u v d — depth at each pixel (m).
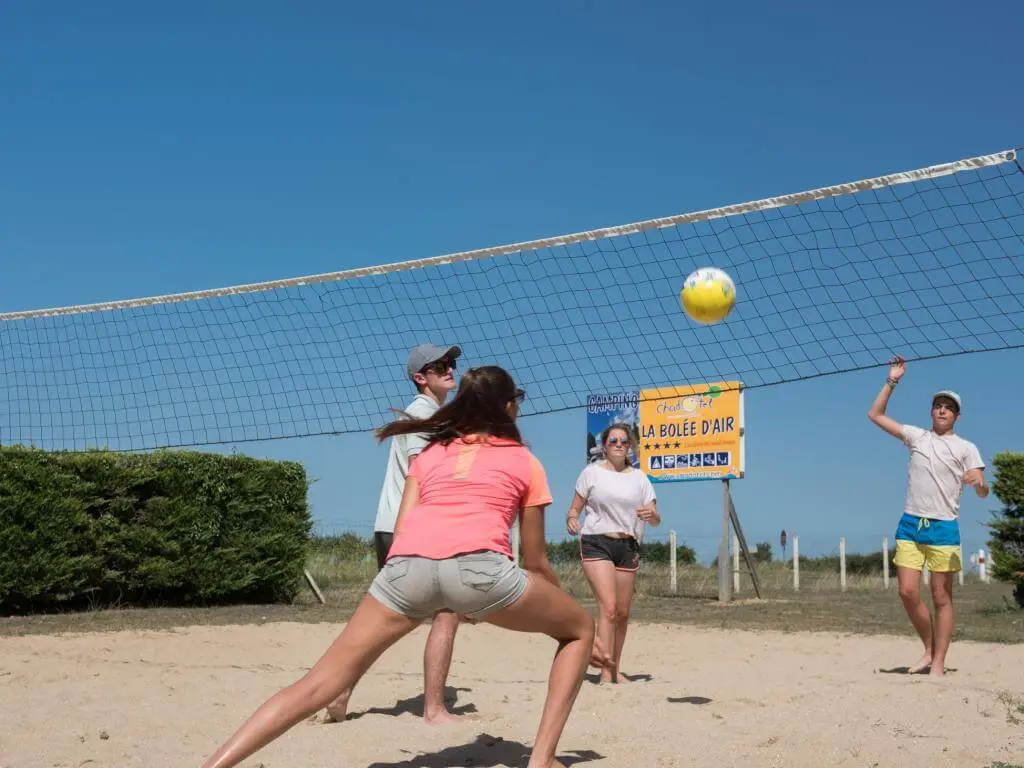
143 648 8.44
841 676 7.00
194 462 12.37
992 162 6.54
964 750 4.41
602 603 6.81
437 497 3.63
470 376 3.90
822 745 4.52
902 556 7.08
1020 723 5.01
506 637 9.73
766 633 10.50
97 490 11.52
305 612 12.12
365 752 4.49
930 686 6.21
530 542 3.79
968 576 24.19
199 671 7.09
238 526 12.82
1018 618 11.75
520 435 3.84
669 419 16.56
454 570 3.49
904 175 6.86
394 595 3.54
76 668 7.00
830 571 24.25
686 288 7.04
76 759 4.36
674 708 5.52
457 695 6.11
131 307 9.89
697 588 18.28
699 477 15.99
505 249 8.02
